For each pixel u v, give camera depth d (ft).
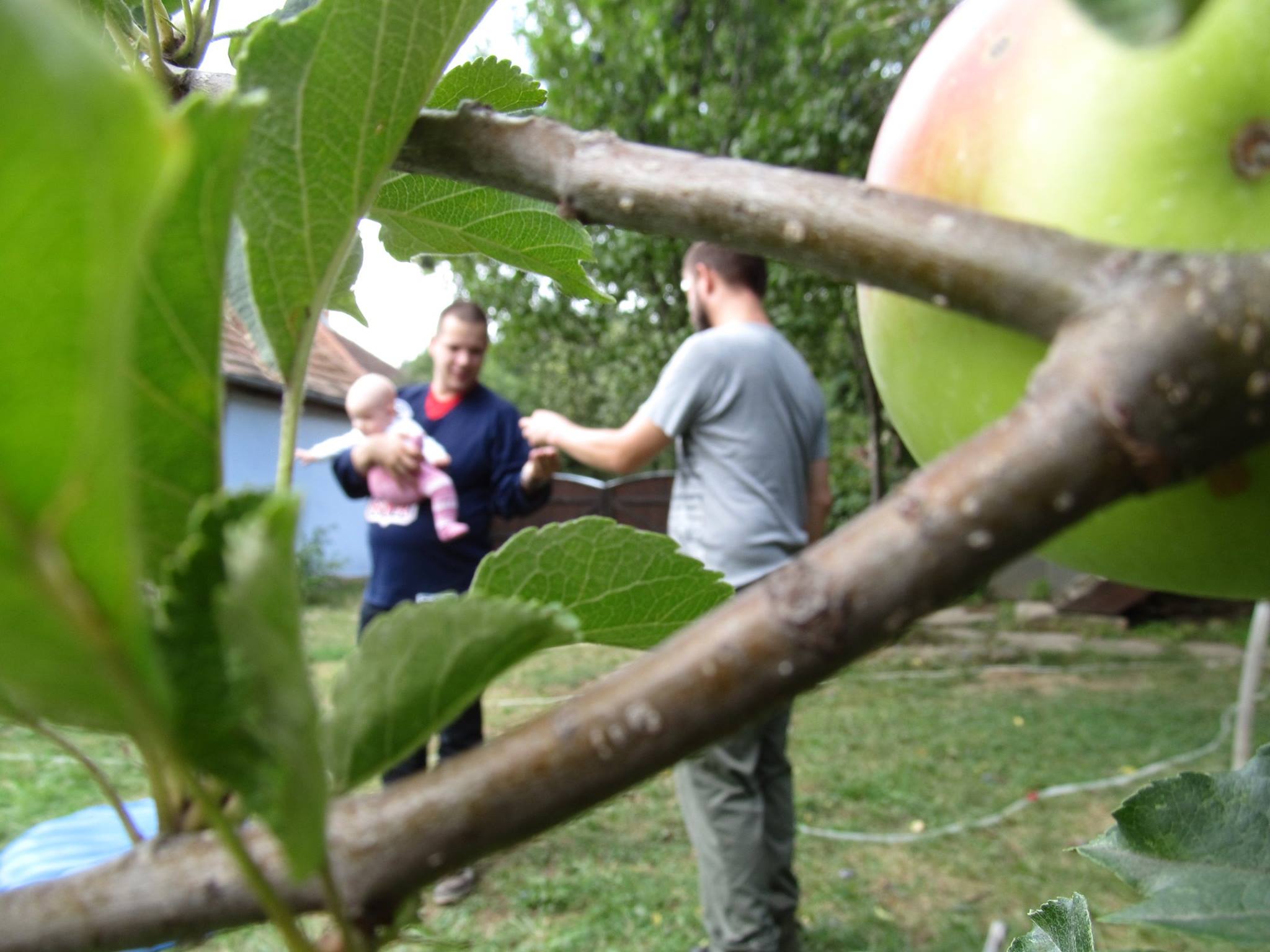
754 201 1.47
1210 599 32.01
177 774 1.26
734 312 10.39
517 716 20.45
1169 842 2.46
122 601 0.83
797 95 26.48
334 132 1.77
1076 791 16.30
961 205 1.71
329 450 13.16
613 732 1.03
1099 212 1.59
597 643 2.05
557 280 3.03
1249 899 2.29
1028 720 20.57
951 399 1.88
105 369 0.64
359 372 47.14
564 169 1.71
